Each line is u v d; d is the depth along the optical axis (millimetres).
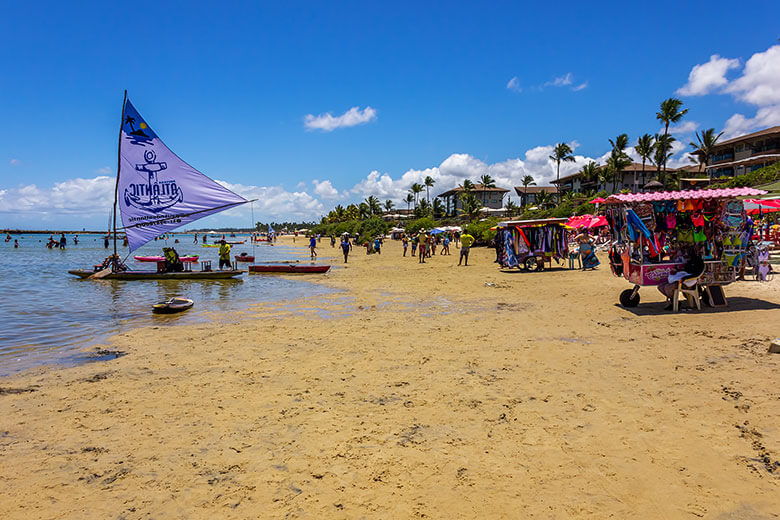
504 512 3336
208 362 7629
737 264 10281
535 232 21969
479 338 8914
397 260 33312
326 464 4141
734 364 6531
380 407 5504
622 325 9461
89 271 21375
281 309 13016
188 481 3895
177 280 20844
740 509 3285
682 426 4672
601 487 3633
